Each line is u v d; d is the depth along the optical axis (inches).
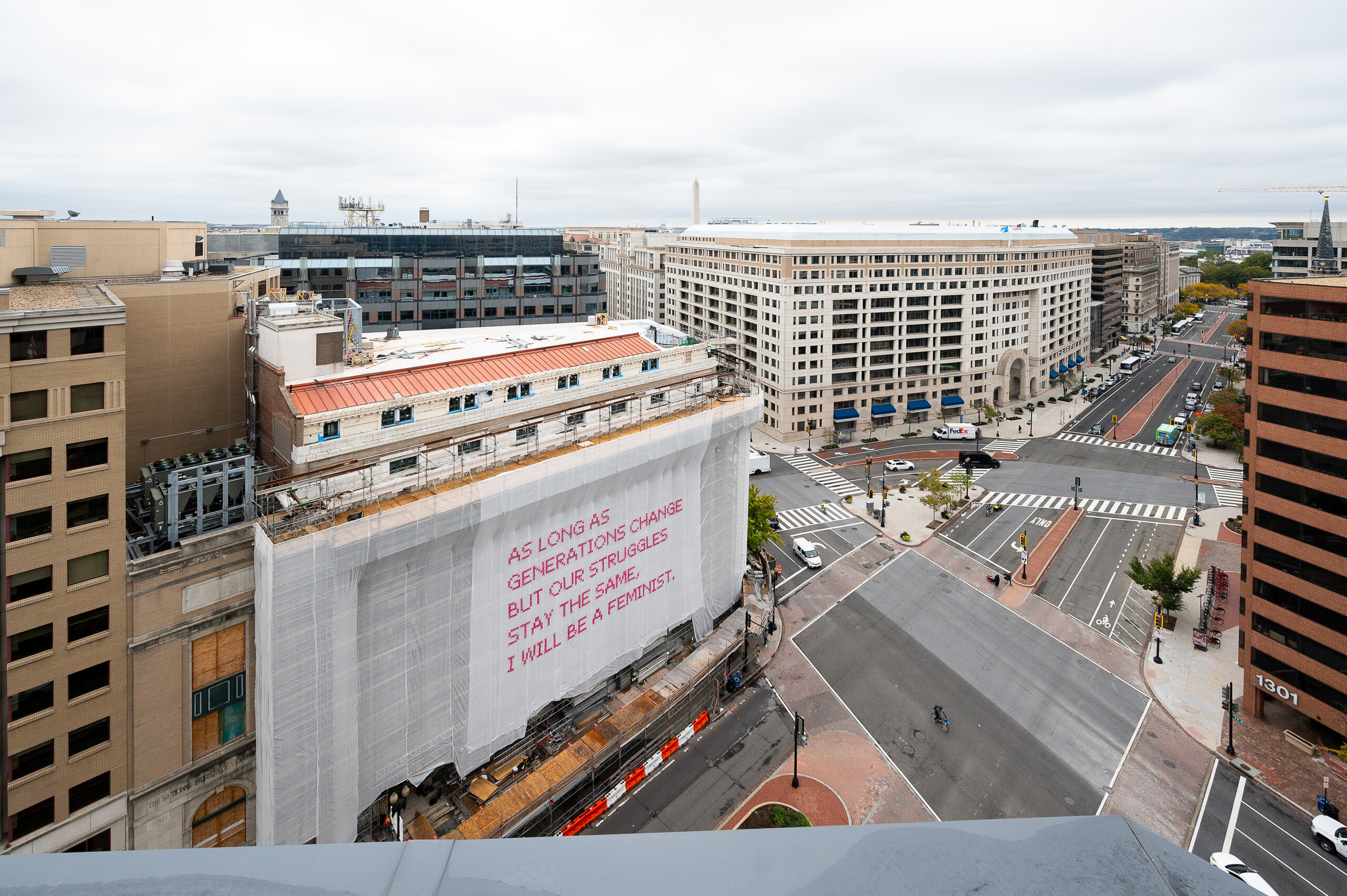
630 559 2283.5
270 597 1449.3
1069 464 4680.1
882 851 209.8
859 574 3193.9
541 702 2063.2
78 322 1338.6
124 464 1418.6
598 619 2208.4
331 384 1793.8
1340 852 1775.3
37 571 1336.1
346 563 1541.6
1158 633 2721.5
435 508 1667.1
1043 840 214.1
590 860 205.2
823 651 2630.4
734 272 5708.7
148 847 1502.2
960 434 5147.6
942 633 2738.7
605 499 2166.6
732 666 2495.1
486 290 3882.9
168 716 1501.0
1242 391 5452.8
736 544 2748.5
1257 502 2159.2
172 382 1891.0
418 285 3727.9
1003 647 2650.1
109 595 1408.7
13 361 1285.7
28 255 1952.5
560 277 4042.8
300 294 2669.8
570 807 1927.9
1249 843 1823.3
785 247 4987.7
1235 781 2022.6
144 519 1648.6
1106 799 1968.5
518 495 1831.9
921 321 5408.5
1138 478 4387.3
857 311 5196.9
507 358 2155.5
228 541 1526.8
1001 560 3319.4
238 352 1984.5
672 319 6998.0
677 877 199.0
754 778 2057.1
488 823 1791.3
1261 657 2187.5
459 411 1916.8
